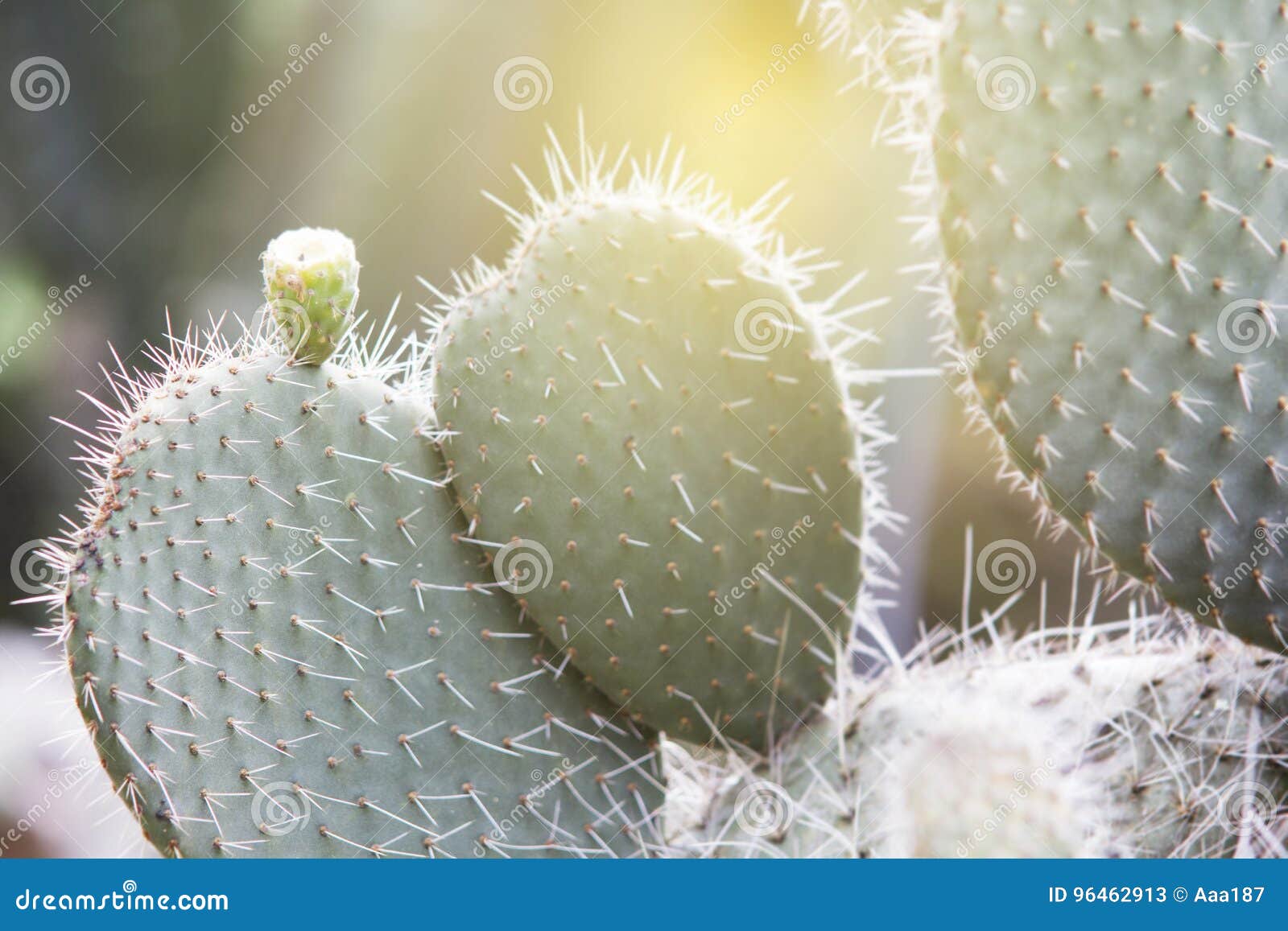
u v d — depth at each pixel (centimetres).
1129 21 168
